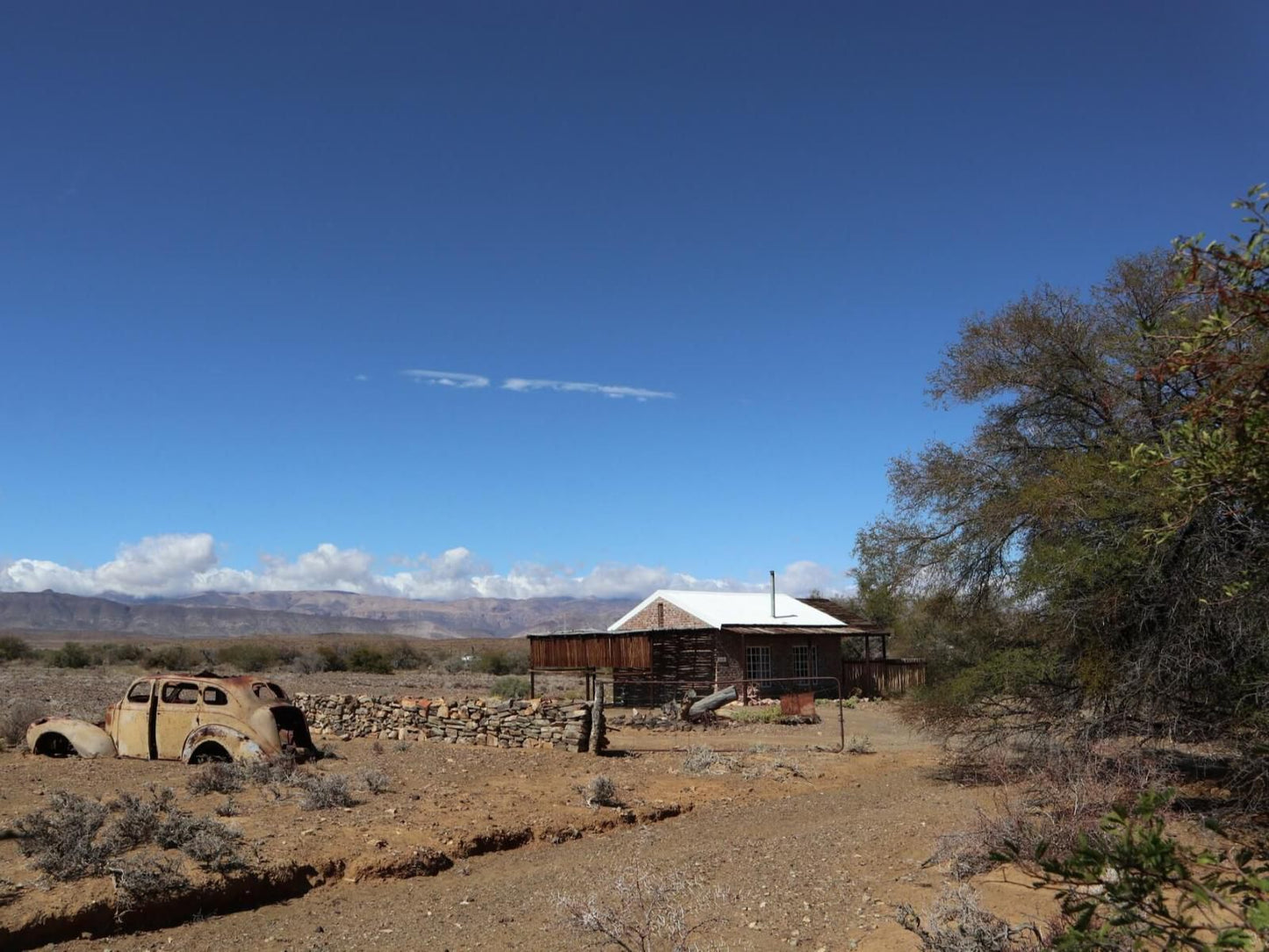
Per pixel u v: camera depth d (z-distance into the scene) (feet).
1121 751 37.93
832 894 29.04
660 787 51.72
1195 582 35.09
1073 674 43.01
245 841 33.37
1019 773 43.91
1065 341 47.37
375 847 34.78
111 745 53.06
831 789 54.13
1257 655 34.09
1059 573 40.11
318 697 70.69
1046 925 20.31
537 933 26.35
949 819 38.86
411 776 49.96
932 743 72.43
